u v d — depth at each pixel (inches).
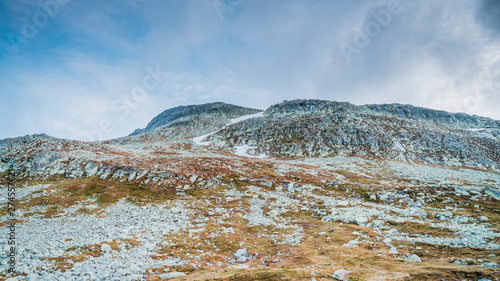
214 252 1026.7
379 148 5128.0
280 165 3602.4
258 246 1114.7
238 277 686.5
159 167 2728.8
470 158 4901.6
